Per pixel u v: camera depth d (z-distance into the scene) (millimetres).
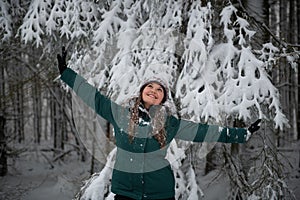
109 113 2762
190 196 4734
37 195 9227
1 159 11570
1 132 11430
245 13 4715
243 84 4250
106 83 5195
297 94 12219
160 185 2723
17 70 11430
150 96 2768
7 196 9258
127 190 2717
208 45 4266
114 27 4945
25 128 19453
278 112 4242
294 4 12320
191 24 4445
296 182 7445
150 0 4785
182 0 4668
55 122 14211
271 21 10336
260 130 5656
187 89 4375
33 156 14297
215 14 4914
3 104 10906
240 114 4137
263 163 4949
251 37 4828
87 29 5164
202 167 7738
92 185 4641
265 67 4555
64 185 9375
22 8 5457
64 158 13508
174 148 4473
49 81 9570
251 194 5035
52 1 5168
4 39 5270
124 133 2730
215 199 6348
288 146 10617
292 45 4637
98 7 5164
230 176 5637
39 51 9250
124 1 5059
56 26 5176
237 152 5879
